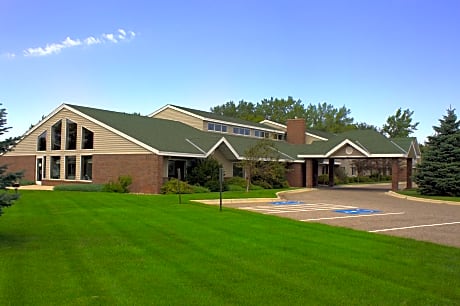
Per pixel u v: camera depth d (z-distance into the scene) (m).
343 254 9.17
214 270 7.72
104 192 26.25
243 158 33.31
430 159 30.47
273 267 7.99
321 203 23.73
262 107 97.81
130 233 11.25
